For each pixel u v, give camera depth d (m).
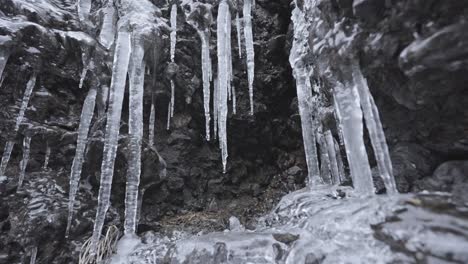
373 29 2.11
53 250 3.29
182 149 5.34
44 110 3.87
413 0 1.74
